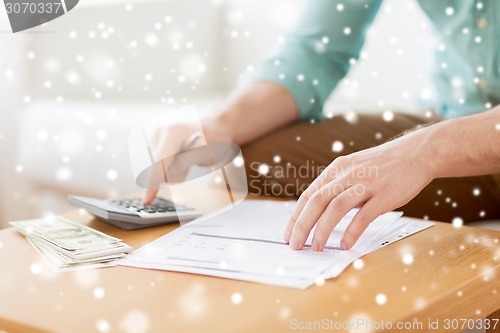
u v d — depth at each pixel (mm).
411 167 759
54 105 2027
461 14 1256
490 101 1291
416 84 2008
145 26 2246
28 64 2062
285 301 587
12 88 2062
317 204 729
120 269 689
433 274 658
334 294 604
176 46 1562
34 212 2039
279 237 781
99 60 2189
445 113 1391
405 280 642
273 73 1282
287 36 1404
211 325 539
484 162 795
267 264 681
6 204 2082
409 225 843
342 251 721
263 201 995
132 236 821
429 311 585
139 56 2242
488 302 672
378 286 625
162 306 583
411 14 2023
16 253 762
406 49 2037
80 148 1862
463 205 1076
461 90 1325
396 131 1283
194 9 2369
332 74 1367
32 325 547
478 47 1250
